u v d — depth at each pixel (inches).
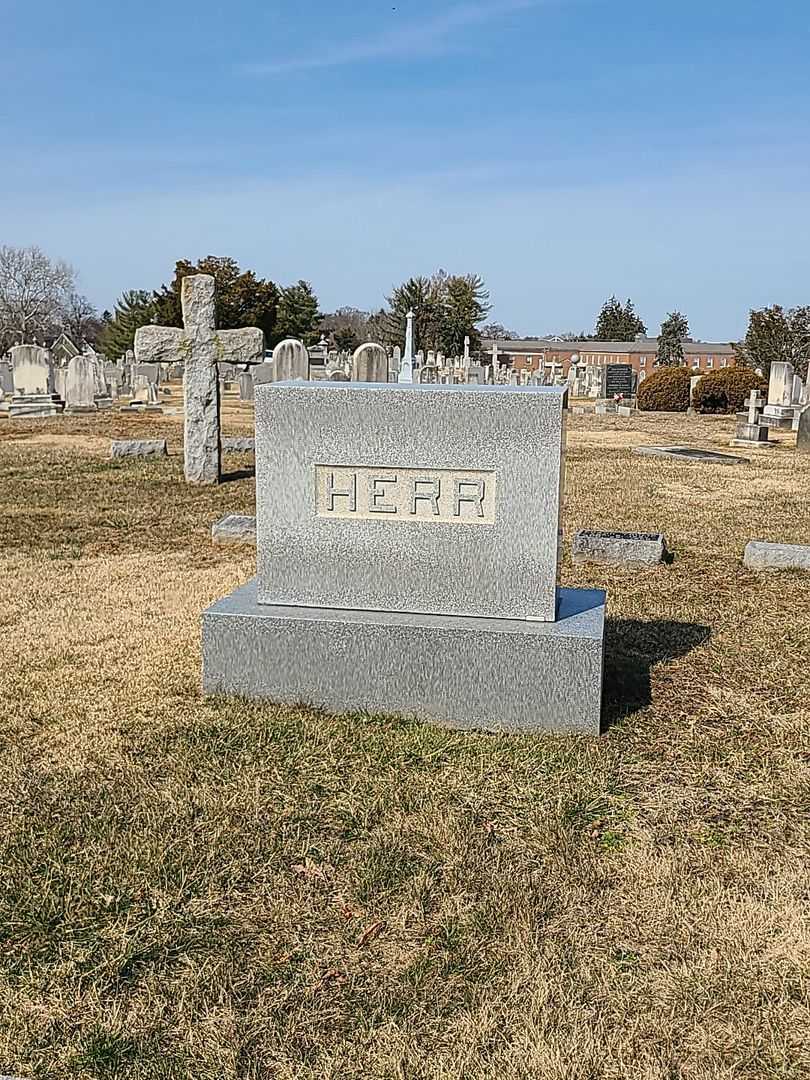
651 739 161.5
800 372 1648.6
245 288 1904.5
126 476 484.1
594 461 591.5
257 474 172.9
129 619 229.5
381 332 2294.5
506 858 124.1
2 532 342.6
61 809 135.7
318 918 111.4
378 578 171.5
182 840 127.1
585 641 158.1
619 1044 91.0
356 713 167.6
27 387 903.1
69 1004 97.0
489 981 100.2
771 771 150.3
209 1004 97.0
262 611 172.7
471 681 162.6
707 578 280.4
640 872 120.4
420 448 165.8
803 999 97.5
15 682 185.0
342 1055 90.4
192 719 165.0
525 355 3314.5
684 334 3275.1
